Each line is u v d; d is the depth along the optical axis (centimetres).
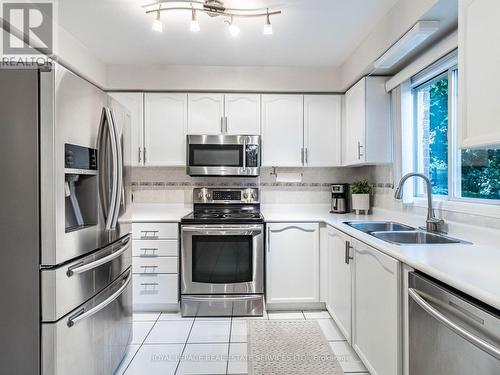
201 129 314
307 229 282
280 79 313
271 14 209
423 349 125
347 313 216
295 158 317
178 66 309
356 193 310
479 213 174
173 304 284
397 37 204
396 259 145
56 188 133
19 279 133
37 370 134
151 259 279
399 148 252
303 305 289
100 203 169
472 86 126
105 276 176
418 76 238
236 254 279
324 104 318
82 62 265
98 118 168
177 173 343
